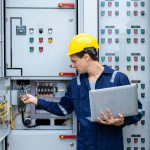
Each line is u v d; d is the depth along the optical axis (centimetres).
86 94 220
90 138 217
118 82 217
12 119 259
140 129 257
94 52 217
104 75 220
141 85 255
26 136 254
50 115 261
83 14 243
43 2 250
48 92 261
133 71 254
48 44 252
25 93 254
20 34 251
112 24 252
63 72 252
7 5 250
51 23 251
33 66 252
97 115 200
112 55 252
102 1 250
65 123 262
